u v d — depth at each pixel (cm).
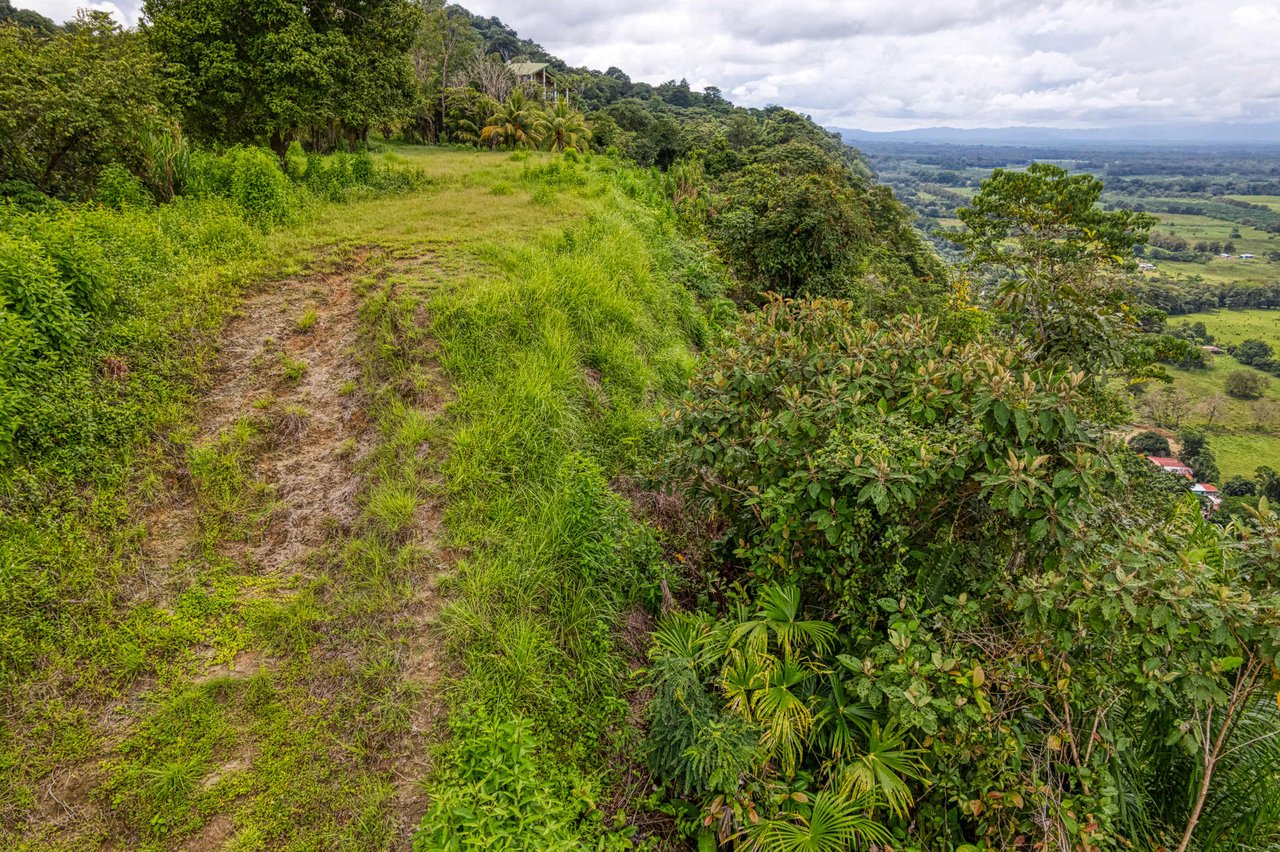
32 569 330
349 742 300
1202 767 304
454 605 361
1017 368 419
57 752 274
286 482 436
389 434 471
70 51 890
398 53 1747
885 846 284
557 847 251
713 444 393
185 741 288
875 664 308
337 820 273
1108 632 271
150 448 425
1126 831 302
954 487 332
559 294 673
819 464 332
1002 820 290
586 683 353
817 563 361
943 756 293
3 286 423
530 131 2955
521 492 446
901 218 3133
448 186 1274
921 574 332
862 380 378
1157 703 267
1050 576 276
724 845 302
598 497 425
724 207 1659
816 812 289
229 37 1423
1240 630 242
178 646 325
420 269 691
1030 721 316
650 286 828
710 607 416
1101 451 305
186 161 973
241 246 725
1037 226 1895
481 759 290
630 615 404
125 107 913
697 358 718
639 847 295
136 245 633
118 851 252
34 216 600
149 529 381
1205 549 305
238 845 258
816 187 1189
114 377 457
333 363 543
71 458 389
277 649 335
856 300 1266
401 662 335
